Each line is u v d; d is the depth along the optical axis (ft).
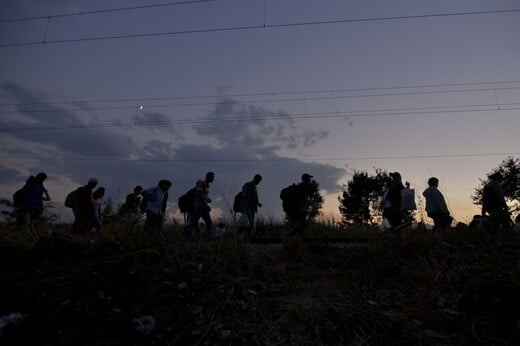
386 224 23.76
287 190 23.98
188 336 9.95
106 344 9.31
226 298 11.94
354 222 33.73
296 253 17.94
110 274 12.32
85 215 24.02
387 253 16.92
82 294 11.12
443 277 14.20
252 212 26.89
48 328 9.62
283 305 12.10
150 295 11.49
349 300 12.62
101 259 13.70
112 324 10.03
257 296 12.57
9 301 10.36
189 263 14.03
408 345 10.14
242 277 13.65
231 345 9.80
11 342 9.00
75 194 24.73
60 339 9.32
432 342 10.26
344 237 27.27
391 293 13.34
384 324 11.04
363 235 26.58
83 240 15.93
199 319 10.74
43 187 23.59
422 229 21.66
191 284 12.47
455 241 20.06
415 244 18.54
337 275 15.20
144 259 13.64
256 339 10.09
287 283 14.15
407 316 11.57
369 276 14.75
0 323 9.46
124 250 14.80
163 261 13.73
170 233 17.63
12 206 21.98
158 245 15.40
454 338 10.51
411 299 12.81
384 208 23.82
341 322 11.07
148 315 10.55
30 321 9.75
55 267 12.76
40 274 12.09
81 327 9.80
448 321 11.26
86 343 9.29
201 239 16.98
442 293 13.15
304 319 11.18
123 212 23.18
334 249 19.06
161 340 9.70
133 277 12.34
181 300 11.47
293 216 23.25
